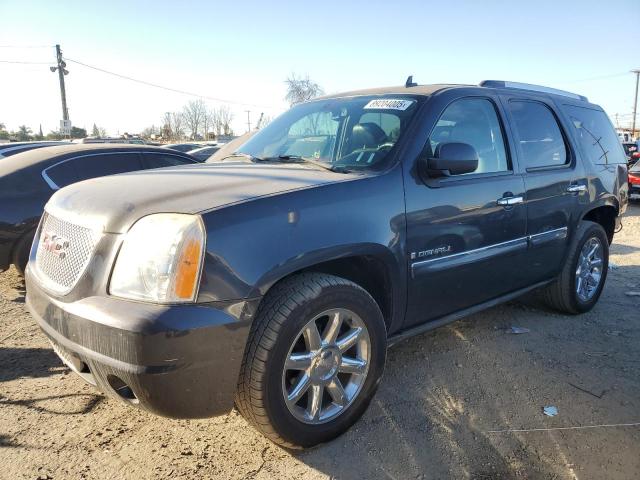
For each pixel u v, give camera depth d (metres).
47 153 5.88
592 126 4.95
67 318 2.29
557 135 4.38
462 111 3.53
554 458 2.64
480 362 3.70
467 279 3.41
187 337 2.10
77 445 2.68
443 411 3.05
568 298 4.52
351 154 3.22
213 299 2.17
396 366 3.62
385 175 2.92
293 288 2.46
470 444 2.75
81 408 3.04
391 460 2.61
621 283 5.87
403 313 3.09
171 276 2.13
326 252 2.53
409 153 3.07
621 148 5.37
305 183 2.66
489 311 4.77
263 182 2.66
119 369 2.10
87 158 6.06
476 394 3.25
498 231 3.56
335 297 2.57
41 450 2.63
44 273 2.61
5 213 5.21
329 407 2.72
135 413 3.00
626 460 2.63
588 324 4.51
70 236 2.47
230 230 2.25
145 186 2.63
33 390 3.25
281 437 2.49
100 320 2.13
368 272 2.96
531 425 2.92
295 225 2.44
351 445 2.72
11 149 9.23
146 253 2.18
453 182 3.25
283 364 2.41
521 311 4.79
